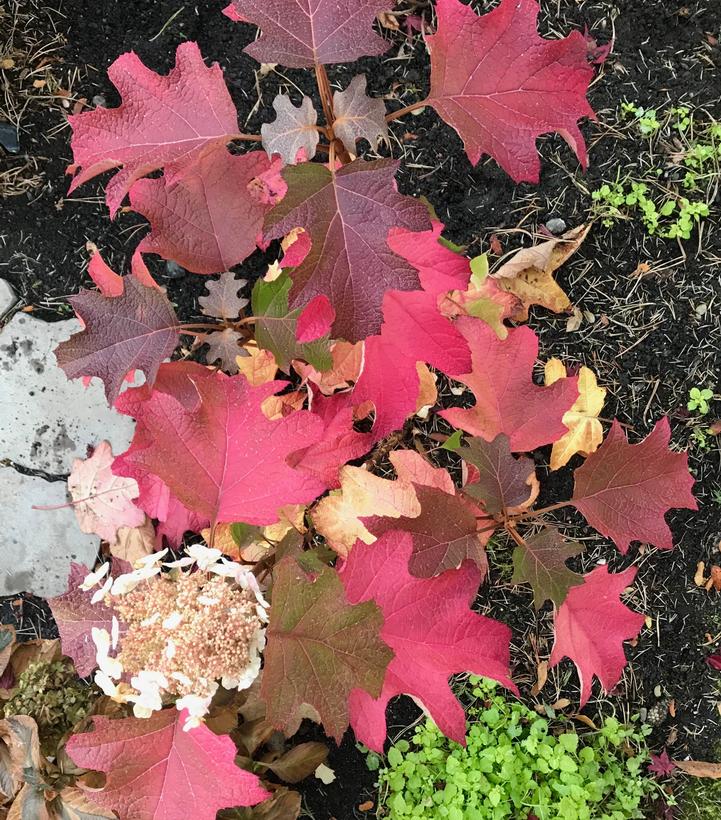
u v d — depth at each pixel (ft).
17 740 2.51
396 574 2.09
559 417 2.40
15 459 3.00
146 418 2.00
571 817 2.85
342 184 1.78
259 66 2.90
